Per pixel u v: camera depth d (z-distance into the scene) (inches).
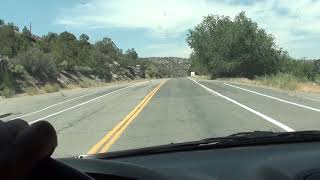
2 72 2064.5
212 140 185.5
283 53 3341.5
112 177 93.1
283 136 183.9
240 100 1055.0
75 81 2837.1
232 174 133.1
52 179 57.1
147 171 94.5
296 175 121.0
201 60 3673.7
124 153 184.9
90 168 98.3
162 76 6860.2
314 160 138.5
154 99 1181.7
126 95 1453.0
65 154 433.1
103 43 4943.4
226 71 3395.7
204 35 3629.4
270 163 138.6
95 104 1132.5
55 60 2856.8
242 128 585.0
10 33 2893.7
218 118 701.9
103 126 659.4
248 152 165.6
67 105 1166.3
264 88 1637.6
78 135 574.6
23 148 52.1
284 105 905.5
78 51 3476.9
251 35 3265.3
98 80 3376.0
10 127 53.9
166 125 634.2
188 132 559.8
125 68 4943.4
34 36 3784.5
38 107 1159.6
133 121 703.1
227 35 3277.6
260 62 3275.1
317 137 185.2
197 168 145.4
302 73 2842.0
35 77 2361.0
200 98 1149.7
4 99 1632.6
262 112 776.9
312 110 792.3
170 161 162.7
